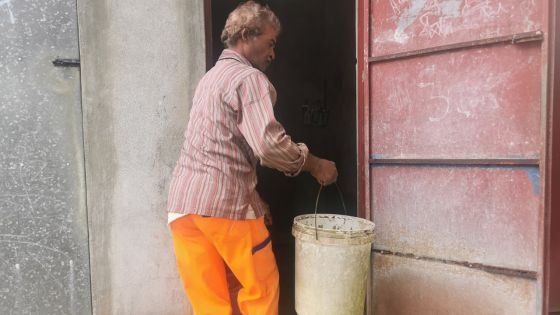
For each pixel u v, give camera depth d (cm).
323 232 165
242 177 162
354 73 377
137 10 198
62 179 196
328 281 169
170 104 206
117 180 202
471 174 185
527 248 175
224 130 158
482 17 175
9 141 189
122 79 199
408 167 201
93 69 195
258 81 154
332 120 429
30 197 193
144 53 201
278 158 151
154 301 213
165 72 204
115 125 200
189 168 164
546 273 173
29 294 198
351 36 377
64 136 195
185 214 160
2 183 190
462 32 180
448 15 183
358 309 176
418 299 203
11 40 186
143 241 208
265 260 171
